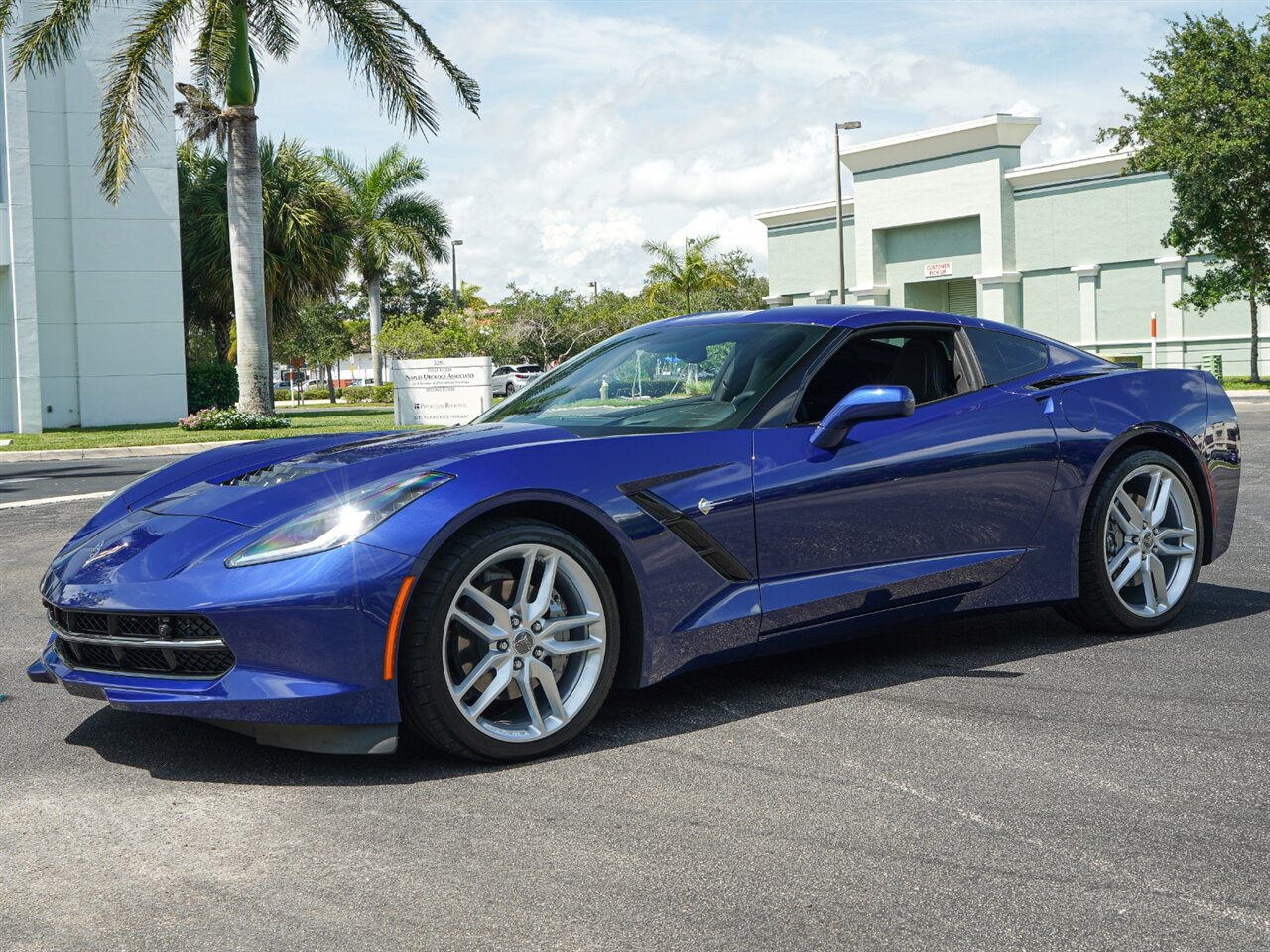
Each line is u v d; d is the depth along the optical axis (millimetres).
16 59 16391
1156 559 4203
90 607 2836
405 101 17188
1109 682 3547
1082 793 2627
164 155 22125
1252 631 4203
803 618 3375
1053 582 3965
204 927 2049
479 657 2932
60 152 21469
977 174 34656
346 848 2393
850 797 2625
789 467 3338
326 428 19062
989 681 3586
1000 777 2736
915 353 3824
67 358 21750
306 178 29297
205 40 16594
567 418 3572
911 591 3586
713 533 3189
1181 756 2875
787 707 3346
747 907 2086
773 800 2615
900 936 1969
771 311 3938
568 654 3016
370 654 2711
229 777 2846
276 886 2215
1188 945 1924
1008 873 2215
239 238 18266
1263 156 24203
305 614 2684
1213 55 25188
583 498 2998
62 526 8125
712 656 3246
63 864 2340
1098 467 4016
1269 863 2246
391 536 2748
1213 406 4406
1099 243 32594
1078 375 4152
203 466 3539
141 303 22188
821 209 39031
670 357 3777
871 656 3928
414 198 38312
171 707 2742
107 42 21562
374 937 1997
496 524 2889
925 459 3602
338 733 2766
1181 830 2412
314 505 2893
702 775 2791
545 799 2654
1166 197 31141
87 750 3084
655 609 3102
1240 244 25578
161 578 2799
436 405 18375
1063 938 1953
